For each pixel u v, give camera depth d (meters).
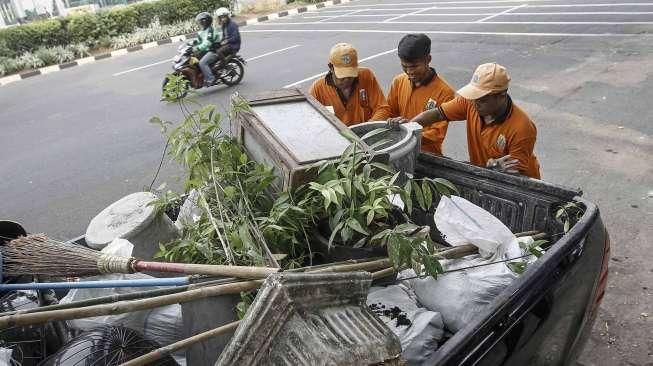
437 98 3.60
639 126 5.91
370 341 1.40
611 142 5.61
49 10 18.34
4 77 14.07
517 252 2.25
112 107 9.59
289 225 2.21
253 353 1.33
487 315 1.77
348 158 2.20
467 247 2.30
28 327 2.19
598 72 7.78
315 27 15.31
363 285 1.55
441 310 2.14
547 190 2.48
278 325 1.33
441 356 1.62
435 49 10.32
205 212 2.40
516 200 2.60
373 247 2.12
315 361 1.28
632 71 7.63
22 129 9.06
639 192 4.61
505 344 1.93
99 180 6.45
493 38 10.64
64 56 15.16
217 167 2.48
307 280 1.38
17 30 15.05
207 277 1.91
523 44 9.88
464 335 1.70
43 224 5.56
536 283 1.94
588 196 4.64
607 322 3.29
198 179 2.51
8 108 10.78
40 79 13.61
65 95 11.17
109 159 7.06
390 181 2.15
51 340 2.26
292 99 2.91
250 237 2.11
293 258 2.23
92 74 13.09
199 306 1.96
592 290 2.29
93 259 2.07
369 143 2.80
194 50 9.34
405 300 2.14
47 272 2.14
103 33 16.34
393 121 2.92
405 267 2.14
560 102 6.83
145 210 2.56
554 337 2.15
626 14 11.02
